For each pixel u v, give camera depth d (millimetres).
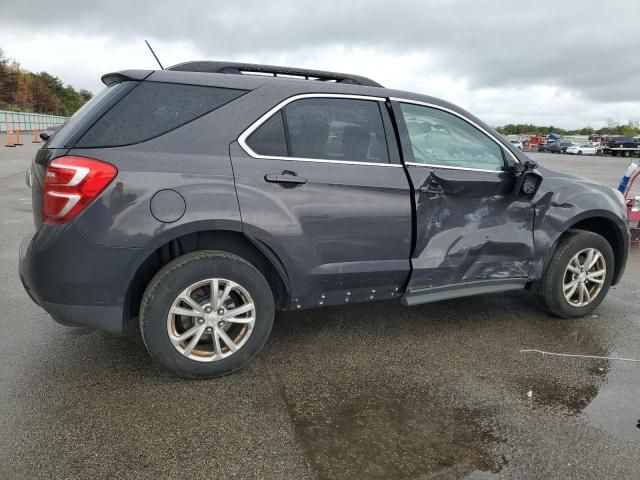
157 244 2662
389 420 2611
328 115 3121
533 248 3725
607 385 3023
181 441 2391
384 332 3746
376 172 3172
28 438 2369
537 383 3031
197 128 2799
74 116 2889
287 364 3207
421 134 3398
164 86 2809
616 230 4086
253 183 2838
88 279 2613
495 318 4074
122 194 2590
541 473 2229
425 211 3309
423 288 3438
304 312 4109
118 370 3041
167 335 2787
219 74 2980
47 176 2566
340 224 3068
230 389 2873
